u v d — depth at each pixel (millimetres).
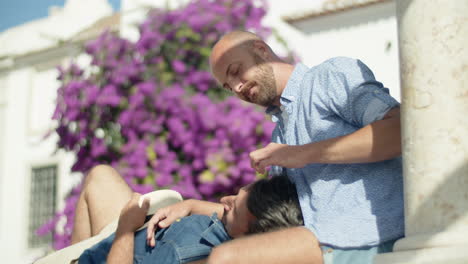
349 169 2814
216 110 7199
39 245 15227
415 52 2441
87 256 3438
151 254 3260
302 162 2762
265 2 8031
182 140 7207
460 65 2373
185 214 3439
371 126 2646
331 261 2719
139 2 12383
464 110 2354
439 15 2408
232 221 3285
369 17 10391
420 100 2406
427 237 2285
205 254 3256
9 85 16203
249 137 7207
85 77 7887
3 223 15844
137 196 3385
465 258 2150
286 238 2670
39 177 15461
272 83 3217
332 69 2887
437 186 2342
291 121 3086
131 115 7340
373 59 10312
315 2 11086
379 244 2705
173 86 7328
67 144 7809
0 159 16125
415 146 2410
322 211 2844
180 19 7555
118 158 7566
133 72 7445
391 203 2746
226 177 7117
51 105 15430
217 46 3348
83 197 4027
